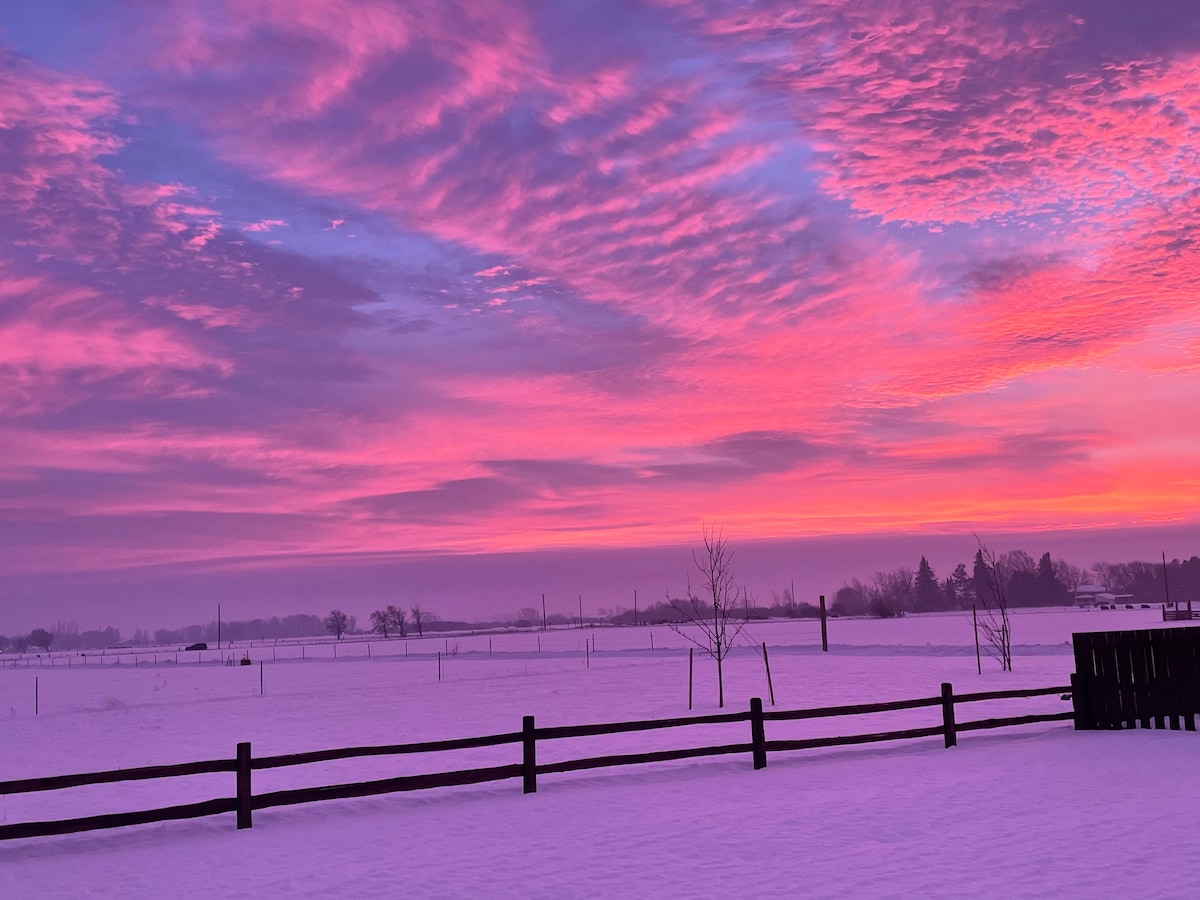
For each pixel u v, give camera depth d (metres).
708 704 28.98
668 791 13.81
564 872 9.55
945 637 79.75
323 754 13.01
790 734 21.12
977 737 17.97
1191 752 14.51
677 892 8.64
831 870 9.09
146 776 11.84
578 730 14.49
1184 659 16.61
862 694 29.73
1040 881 8.33
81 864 10.88
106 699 42.75
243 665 86.38
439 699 35.88
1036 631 88.00
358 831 11.98
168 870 10.38
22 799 16.80
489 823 12.12
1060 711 22.94
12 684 69.88
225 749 23.30
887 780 13.80
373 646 146.38
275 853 10.95
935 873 8.77
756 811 12.09
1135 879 8.24
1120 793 11.89
